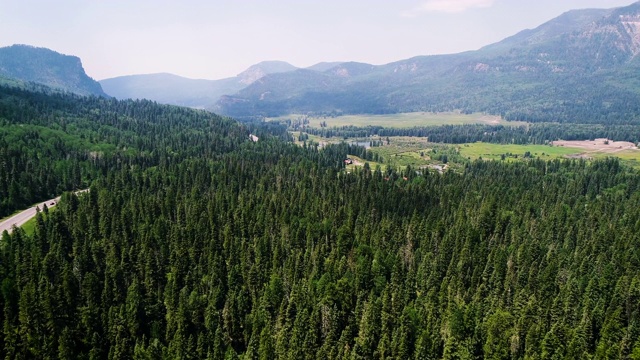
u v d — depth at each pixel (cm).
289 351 12794
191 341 13388
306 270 16775
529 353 12938
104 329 13875
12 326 13088
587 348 13162
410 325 13600
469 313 13975
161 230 19012
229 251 17900
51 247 17138
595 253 18325
